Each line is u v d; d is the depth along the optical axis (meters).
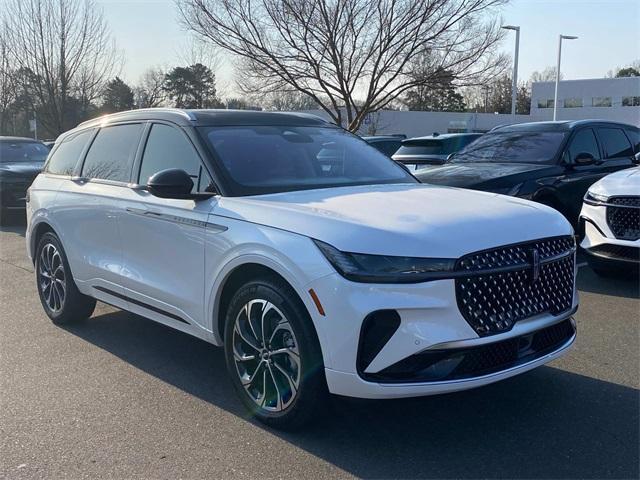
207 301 3.94
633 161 9.04
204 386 4.33
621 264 6.50
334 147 4.81
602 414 3.80
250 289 3.62
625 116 62.69
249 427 3.71
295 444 3.50
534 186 7.59
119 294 4.77
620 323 5.52
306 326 3.33
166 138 4.56
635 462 3.27
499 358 3.32
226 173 4.07
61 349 5.09
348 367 3.16
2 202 12.48
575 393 4.09
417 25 15.48
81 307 5.60
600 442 3.47
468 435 3.57
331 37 15.34
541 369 4.48
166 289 4.27
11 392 4.25
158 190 3.91
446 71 16.08
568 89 65.25
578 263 8.02
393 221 3.34
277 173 4.23
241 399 3.84
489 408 3.89
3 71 24.89
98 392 4.24
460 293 3.14
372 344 3.15
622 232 6.51
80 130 5.75
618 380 4.29
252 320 3.66
